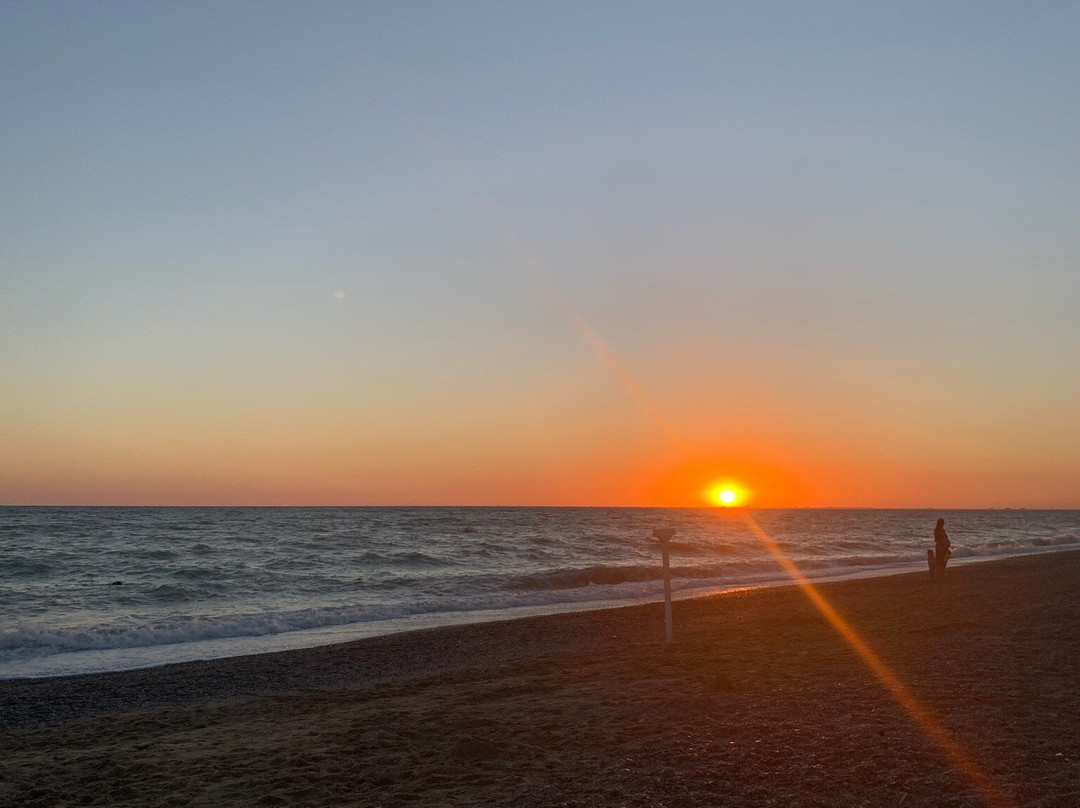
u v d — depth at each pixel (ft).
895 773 19.48
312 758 24.57
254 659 50.80
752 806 17.80
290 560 143.64
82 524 269.03
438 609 81.56
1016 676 31.17
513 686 34.65
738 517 529.45
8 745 29.91
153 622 69.87
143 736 30.30
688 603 76.69
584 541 209.46
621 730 25.25
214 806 20.65
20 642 58.75
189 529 242.78
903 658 36.37
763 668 35.14
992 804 17.17
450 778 21.54
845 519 526.16
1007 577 88.94
